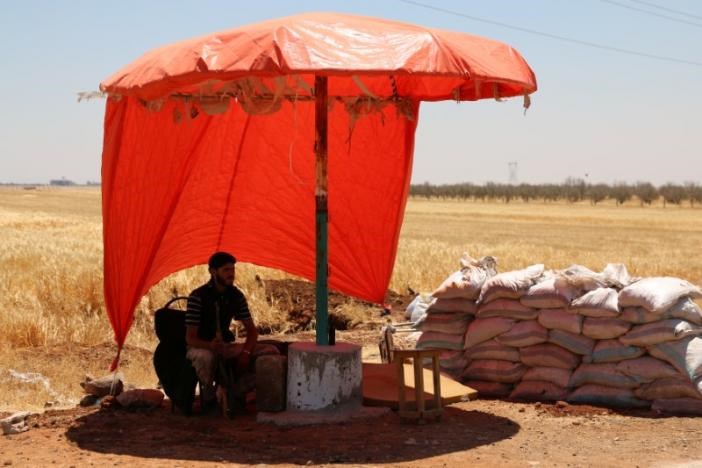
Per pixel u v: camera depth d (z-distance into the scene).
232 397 7.77
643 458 6.48
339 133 9.79
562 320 8.39
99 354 11.67
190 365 7.76
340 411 7.55
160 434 7.19
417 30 7.12
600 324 8.18
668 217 85.81
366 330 14.58
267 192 9.93
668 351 7.95
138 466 6.16
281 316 15.36
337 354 7.52
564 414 7.97
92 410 8.31
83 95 7.68
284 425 7.40
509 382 8.80
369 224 10.05
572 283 8.39
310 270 10.41
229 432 7.22
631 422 7.67
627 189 158.62
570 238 49.34
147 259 8.53
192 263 10.09
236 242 10.26
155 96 7.15
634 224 70.00
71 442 6.95
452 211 99.75
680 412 7.94
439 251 26.72
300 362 7.55
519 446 6.84
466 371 9.06
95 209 90.94
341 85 9.70
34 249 22.75
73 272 15.85
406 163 9.67
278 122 9.45
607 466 6.25
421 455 6.51
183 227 9.50
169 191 8.56
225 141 9.20
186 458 6.41
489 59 7.25
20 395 9.25
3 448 6.76
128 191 8.08
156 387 10.02
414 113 9.54
